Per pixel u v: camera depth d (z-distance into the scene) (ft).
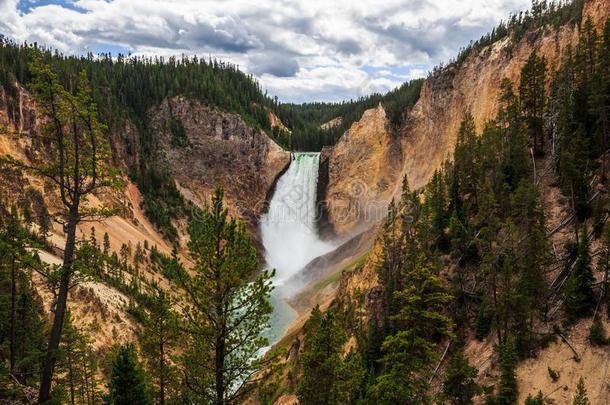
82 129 54.19
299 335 200.64
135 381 86.17
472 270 153.69
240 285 55.31
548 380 111.14
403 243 181.57
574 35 257.96
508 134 200.34
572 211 146.30
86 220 55.88
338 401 85.20
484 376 120.16
